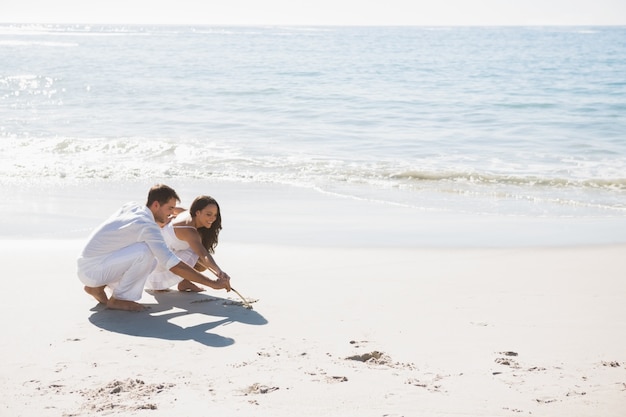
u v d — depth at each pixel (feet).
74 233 29.91
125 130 64.03
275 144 57.88
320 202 38.58
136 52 204.64
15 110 77.41
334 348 15.78
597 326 17.42
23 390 13.24
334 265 24.59
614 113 76.95
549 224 33.50
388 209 37.01
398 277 22.80
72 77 117.19
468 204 38.68
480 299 20.04
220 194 40.40
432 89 103.14
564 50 229.45
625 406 12.53
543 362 14.87
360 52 213.46
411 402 12.69
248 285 21.63
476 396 12.99
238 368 14.49
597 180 44.68
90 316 18.20
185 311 18.76
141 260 18.90
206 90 98.63
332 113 77.15
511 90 102.12
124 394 13.03
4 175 44.21
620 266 24.54
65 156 51.24
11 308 18.79
